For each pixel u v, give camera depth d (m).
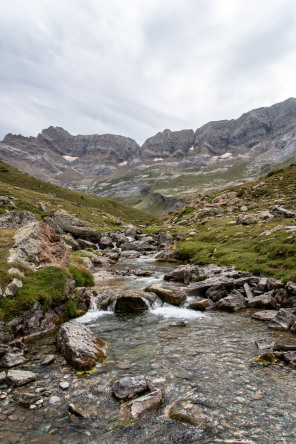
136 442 8.51
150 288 26.55
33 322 17.36
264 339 15.93
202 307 23.17
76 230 72.12
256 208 73.56
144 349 15.16
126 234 90.94
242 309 22.61
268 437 8.51
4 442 8.43
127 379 11.32
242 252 37.53
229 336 16.94
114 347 15.48
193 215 93.69
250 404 10.14
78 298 22.33
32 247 23.42
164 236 69.56
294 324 17.38
